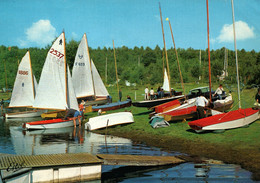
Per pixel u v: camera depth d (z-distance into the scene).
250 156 9.67
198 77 69.62
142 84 79.94
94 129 17.75
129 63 144.88
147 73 92.12
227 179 7.48
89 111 24.61
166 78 32.44
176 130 15.27
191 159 9.77
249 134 12.73
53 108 22.45
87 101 30.81
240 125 14.28
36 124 18.78
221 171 8.25
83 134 16.36
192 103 19.75
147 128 16.64
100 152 11.24
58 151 11.60
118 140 14.00
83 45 31.58
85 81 31.98
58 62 22.25
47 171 7.71
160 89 28.47
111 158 8.86
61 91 22.34
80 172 8.11
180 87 55.31
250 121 14.80
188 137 13.44
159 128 16.22
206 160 9.59
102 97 33.91
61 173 7.88
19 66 27.94
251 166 8.62
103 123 17.98
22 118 26.28
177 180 7.60
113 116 18.34
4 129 19.12
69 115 21.58
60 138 15.05
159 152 11.07
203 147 11.45
